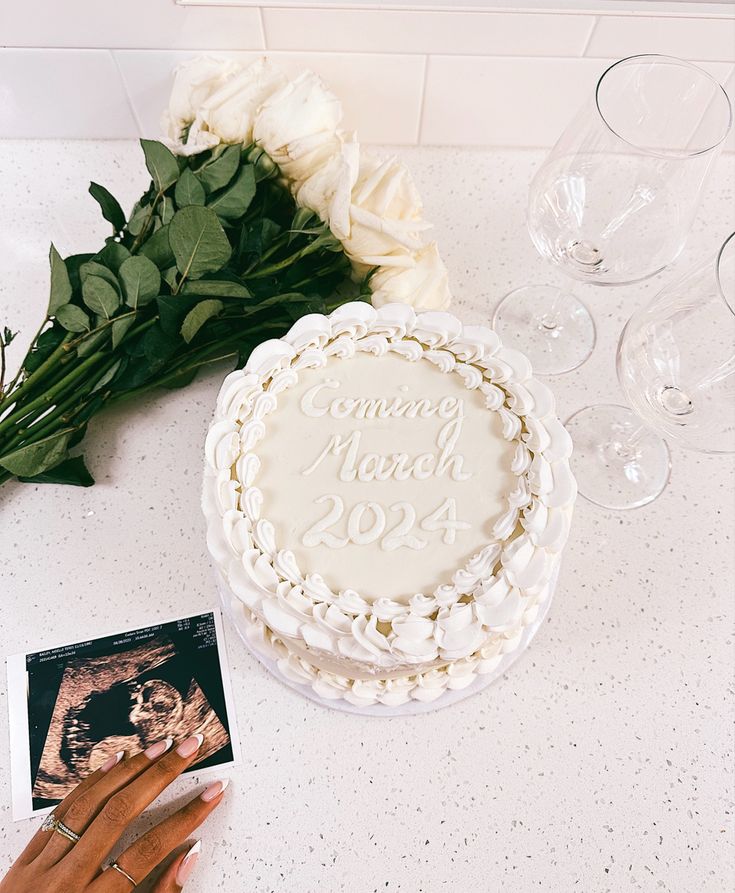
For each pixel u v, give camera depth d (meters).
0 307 0.93
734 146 1.02
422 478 0.68
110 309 0.75
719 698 0.76
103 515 0.83
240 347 0.85
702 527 0.84
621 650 0.78
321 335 0.73
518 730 0.74
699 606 0.80
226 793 0.72
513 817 0.71
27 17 0.85
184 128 0.87
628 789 0.72
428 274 0.81
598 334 0.94
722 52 0.90
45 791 0.72
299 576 0.64
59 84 0.95
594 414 0.89
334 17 0.86
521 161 1.04
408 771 0.73
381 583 0.64
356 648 0.61
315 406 0.72
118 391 0.82
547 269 0.97
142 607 0.79
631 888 0.68
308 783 0.72
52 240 0.97
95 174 1.01
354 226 0.77
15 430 0.79
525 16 0.85
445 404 0.72
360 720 0.75
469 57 0.91
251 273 0.82
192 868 0.69
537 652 0.78
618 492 0.85
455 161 1.03
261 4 0.84
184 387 0.89
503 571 0.63
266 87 0.79
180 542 0.82
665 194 0.71
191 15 0.86
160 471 0.85
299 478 0.68
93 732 0.74
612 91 0.76
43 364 0.77
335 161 0.78
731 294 0.65
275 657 0.74
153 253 0.79
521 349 0.92
